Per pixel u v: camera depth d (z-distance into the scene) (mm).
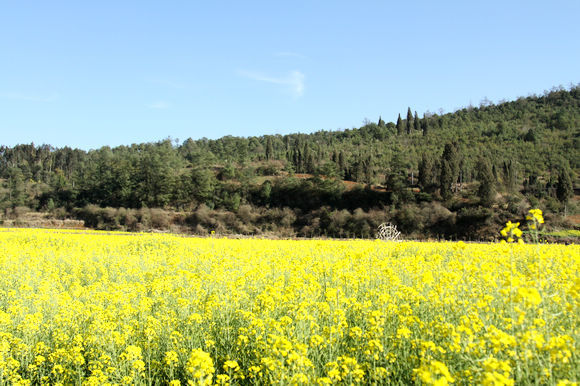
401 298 8125
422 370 4129
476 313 5871
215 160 110750
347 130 165000
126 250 23234
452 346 5055
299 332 6383
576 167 86250
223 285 10695
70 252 21031
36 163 133000
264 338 6430
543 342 4504
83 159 136500
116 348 7062
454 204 60719
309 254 17734
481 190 58438
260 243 26812
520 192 68438
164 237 27812
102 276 14102
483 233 51219
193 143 152250
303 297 8031
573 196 66375
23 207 78375
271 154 121438
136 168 84188
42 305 9859
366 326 6918
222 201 75562
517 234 6371
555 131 112062
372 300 8562
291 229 64750
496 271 9492
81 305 9117
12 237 28031
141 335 7480
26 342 7555
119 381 6137
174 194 78562
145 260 17750
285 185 76812
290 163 104062
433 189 69438
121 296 9305
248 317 7273
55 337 7656
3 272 13492
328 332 6039
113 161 95875
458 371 5004
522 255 12555
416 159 98312
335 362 5059
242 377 5621
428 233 54625
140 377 5996
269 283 10859
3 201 81875
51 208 78062
